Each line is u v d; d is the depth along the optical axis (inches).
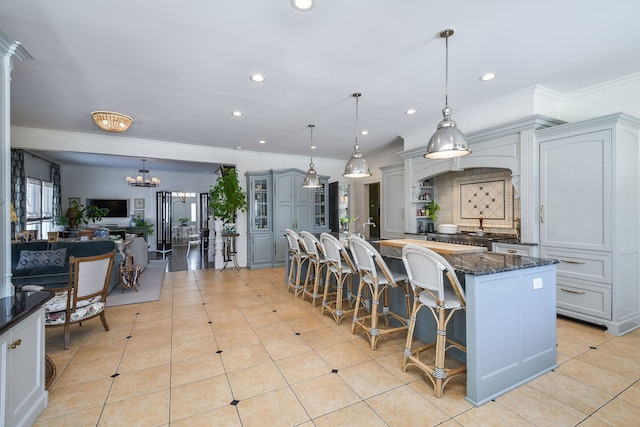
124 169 382.3
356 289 150.7
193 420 70.3
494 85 132.2
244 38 94.2
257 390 81.8
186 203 454.6
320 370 91.7
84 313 111.2
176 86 128.7
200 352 103.7
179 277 222.8
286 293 178.4
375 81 126.0
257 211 258.2
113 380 86.7
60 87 128.2
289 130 198.4
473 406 74.4
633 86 123.8
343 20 85.7
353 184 318.0
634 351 101.8
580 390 80.4
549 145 132.5
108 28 88.3
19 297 75.1
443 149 93.4
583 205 122.5
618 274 114.7
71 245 172.7
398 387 82.7
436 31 91.5
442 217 219.5
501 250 149.7
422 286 83.0
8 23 85.3
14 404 63.3
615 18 85.7
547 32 92.5
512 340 81.1
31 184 276.5
